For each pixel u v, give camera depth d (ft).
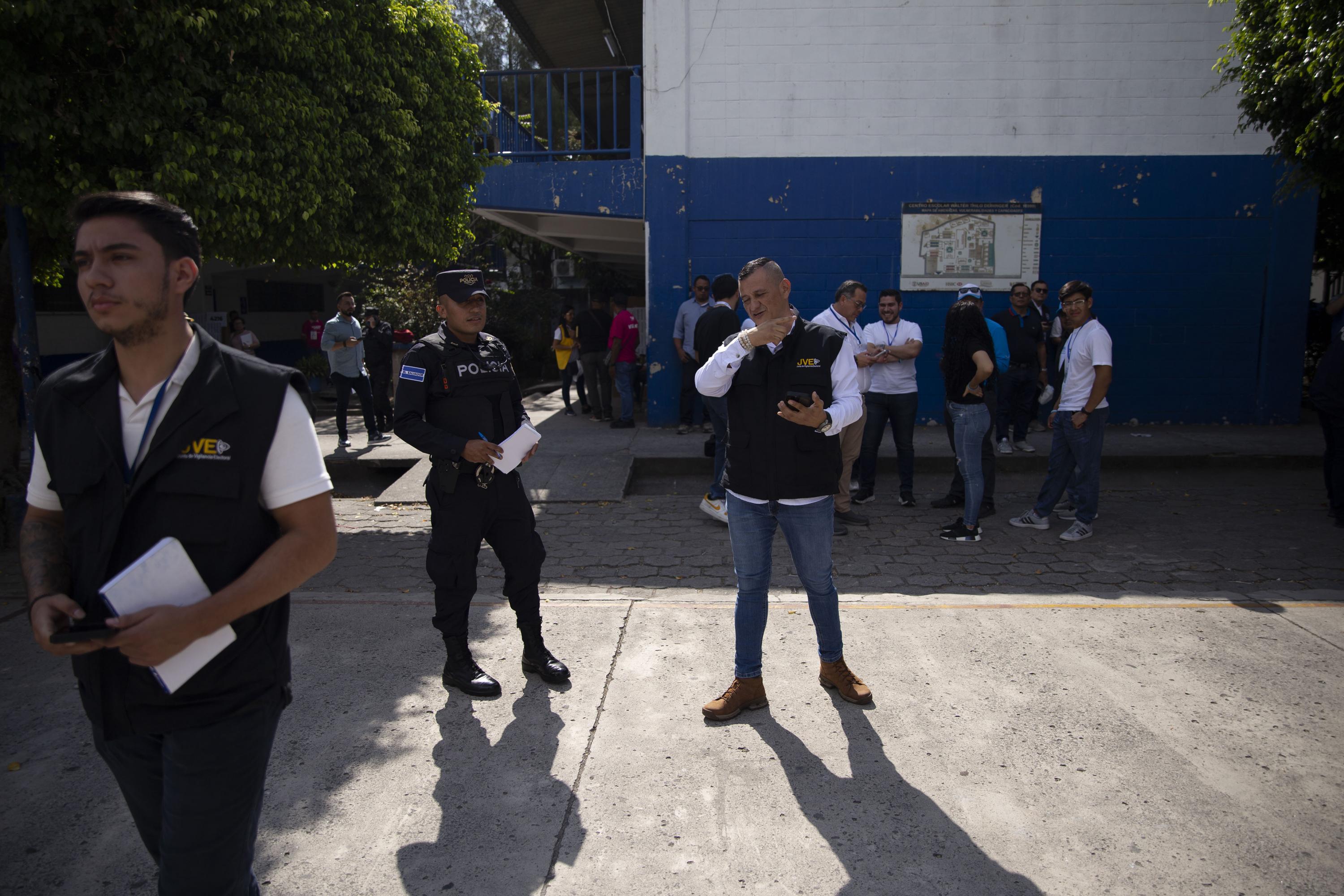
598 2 42.63
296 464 5.86
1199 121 33.63
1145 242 34.32
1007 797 9.93
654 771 10.55
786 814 9.65
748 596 11.73
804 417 10.64
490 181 35.83
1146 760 10.64
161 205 5.58
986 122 34.01
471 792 10.14
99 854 9.11
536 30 48.98
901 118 34.14
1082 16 33.35
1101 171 34.01
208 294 56.75
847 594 16.99
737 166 34.63
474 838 9.29
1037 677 12.95
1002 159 34.12
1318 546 20.18
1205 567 18.67
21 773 10.60
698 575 18.61
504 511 12.67
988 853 8.95
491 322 63.21
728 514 11.84
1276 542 20.56
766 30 33.99
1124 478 28.27
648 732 11.48
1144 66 33.47
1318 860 8.79
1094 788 10.09
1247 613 15.56
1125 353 34.86
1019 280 34.60
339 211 21.49
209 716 5.81
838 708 12.07
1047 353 33.68
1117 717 11.73
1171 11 33.12
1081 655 13.74
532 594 13.03
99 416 5.62
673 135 34.45
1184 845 9.05
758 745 11.12
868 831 9.33
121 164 18.21
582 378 41.01
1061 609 15.85
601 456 29.55
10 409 20.76
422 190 23.79
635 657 13.88
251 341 51.98
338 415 33.40
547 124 36.86
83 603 5.68
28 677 13.20
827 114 34.27
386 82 22.38
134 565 5.24
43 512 6.04
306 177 20.06
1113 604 16.11
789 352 11.38
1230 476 28.43
